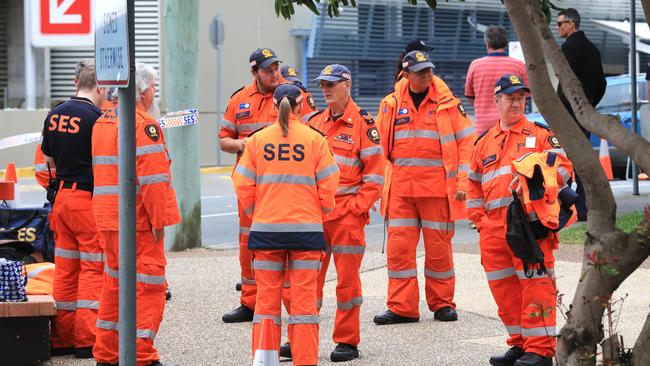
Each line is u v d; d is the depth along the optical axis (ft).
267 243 49.93
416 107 65.26
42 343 54.54
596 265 38.14
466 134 64.95
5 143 80.89
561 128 38.42
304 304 50.19
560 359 39.86
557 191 50.19
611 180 146.10
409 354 57.00
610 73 227.61
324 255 54.08
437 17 205.67
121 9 37.19
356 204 55.93
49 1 54.29
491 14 212.02
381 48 201.36
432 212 64.75
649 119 111.34
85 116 56.65
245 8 189.47
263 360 40.81
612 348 39.83
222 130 69.00
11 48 189.06
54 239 63.46
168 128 95.55
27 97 184.65
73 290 58.29
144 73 52.65
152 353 52.75
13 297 54.24
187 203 95.76
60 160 56.95
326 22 193.26
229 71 187.93
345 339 56.24
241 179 50.78
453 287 65.67
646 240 37.99
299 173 50.21
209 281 79.10
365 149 56.90
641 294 70.64
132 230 38.11
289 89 51.11
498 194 52.60
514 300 53.36
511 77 52.85
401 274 64.90
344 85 57.72
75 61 186.70
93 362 56.39
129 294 38.22
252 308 65.77
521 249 50.34
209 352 57.93
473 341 59.93
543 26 38.91
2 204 72.28
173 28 93.35
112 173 52.24
